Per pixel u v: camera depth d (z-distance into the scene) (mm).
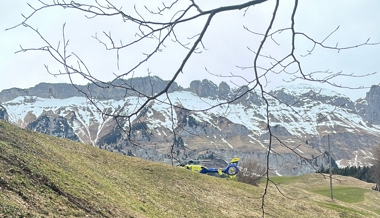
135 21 3010
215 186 30906
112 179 22469
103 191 17750
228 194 29750
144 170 28750
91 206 14531
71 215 12656
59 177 15906
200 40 3061
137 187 23297
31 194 12680
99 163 25656
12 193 11930
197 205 24375
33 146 19406
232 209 25906
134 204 18484
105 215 14375
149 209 19016
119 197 18328
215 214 23531
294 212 30156
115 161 28219
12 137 19203
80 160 23297
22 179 13508
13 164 14555
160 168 30438
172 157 3146
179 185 27828
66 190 14773
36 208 11727
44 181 14477
